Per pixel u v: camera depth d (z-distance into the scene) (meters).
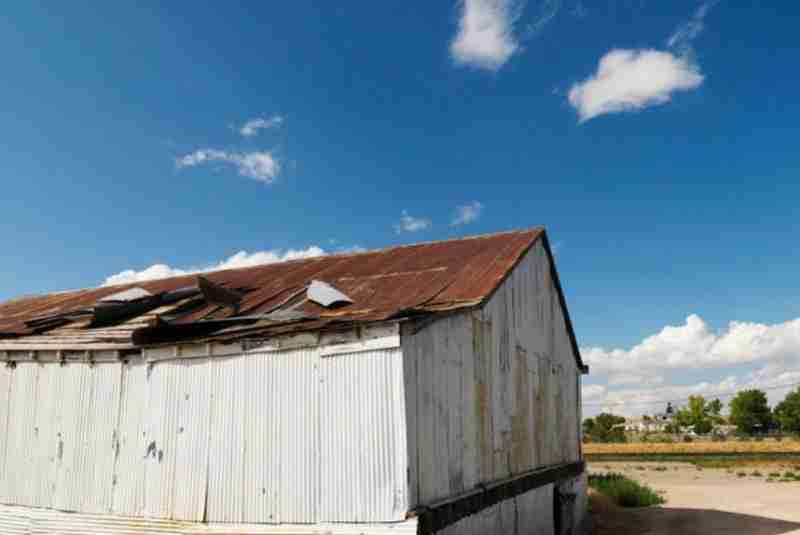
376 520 7.66
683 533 15.91
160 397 9.45
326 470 8.05
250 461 8.54
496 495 10.38
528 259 13.73
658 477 35.06
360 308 9.95
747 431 90.75
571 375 17.25
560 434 15.51
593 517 18.58
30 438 10.45
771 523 17.03
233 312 10.74
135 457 9.48
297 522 8.09
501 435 11.24
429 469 8.24
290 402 8.45
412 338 8.27
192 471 8.95
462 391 9.70
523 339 13.02
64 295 17.78
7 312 16.44
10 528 10.09
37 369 10.70
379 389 7.94
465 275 11.20
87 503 9.70
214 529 8.50
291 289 12.05
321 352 8.39
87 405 10.09
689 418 104.31
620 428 91.62
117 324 11.24
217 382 9.02
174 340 9.73
